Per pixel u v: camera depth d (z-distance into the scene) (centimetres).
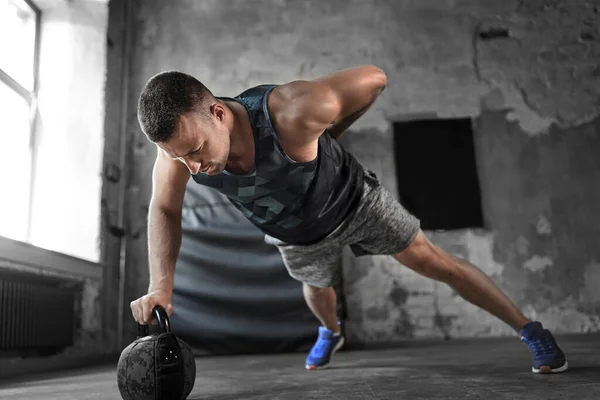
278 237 177
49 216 429
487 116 504
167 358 119
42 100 444
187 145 123
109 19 479
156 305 132
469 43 519
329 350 240
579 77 508
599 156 491
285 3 534
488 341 412
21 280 329
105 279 441
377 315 463
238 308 415
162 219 152
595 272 468
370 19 527
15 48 420
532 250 475
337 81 146
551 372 174
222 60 526
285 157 145
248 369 258
